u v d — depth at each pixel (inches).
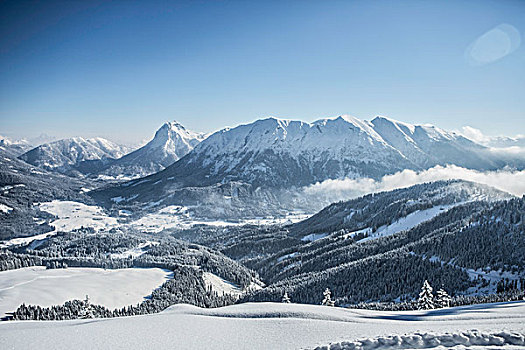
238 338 1168.8
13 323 1616.6
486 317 1305.4
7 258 6501.0
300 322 1343.5
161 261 7150.6
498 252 4190.5
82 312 3909.9
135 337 1203.2
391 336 888.3
